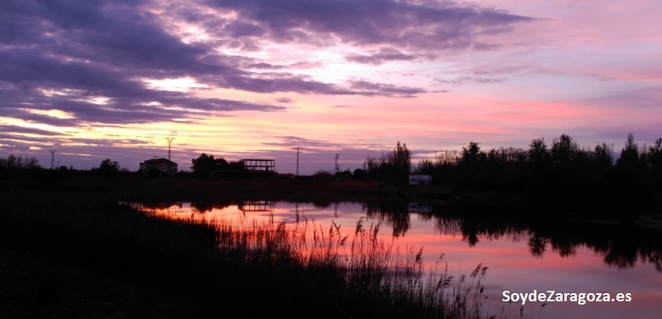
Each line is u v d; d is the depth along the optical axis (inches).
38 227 733.9
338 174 5807.1
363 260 617.9
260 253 605.3
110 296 468.8
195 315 446.0
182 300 496.4
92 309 414.0
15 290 429.1
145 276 574.2
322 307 448.1
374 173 5565.9
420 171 4842.5
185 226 958.4
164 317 424.8
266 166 5246.1
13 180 2358.5
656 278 855.7
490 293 687.1
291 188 3969.0
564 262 1009.5
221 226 1028.5
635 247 1268.5
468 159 3764.8
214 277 546.3
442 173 4510.3
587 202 2062.0
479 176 3457.2
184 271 578.2
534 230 1612.9
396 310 461.7
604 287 778.8
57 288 459.2
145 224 837.2
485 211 2367.1
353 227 1328.7
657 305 660.7
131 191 2566.4
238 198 2844.5
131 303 455.2
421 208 2496.3
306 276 503.2
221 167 4953.3
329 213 1920.5
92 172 3267.7
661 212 2073.1
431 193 3759.8
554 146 2498.8
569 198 2203.5
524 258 1036.5
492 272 849.5
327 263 572.4
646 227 1776.6
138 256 601.3
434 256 969.5
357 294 468.8
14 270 511.8
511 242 1291.8
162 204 2092.8
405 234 1350.9
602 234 1544.0
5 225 759.7
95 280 530.0
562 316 598.9
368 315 448.5
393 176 4768.7
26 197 1162.0
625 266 984.9
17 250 657.0
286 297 458.3
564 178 2283.5
